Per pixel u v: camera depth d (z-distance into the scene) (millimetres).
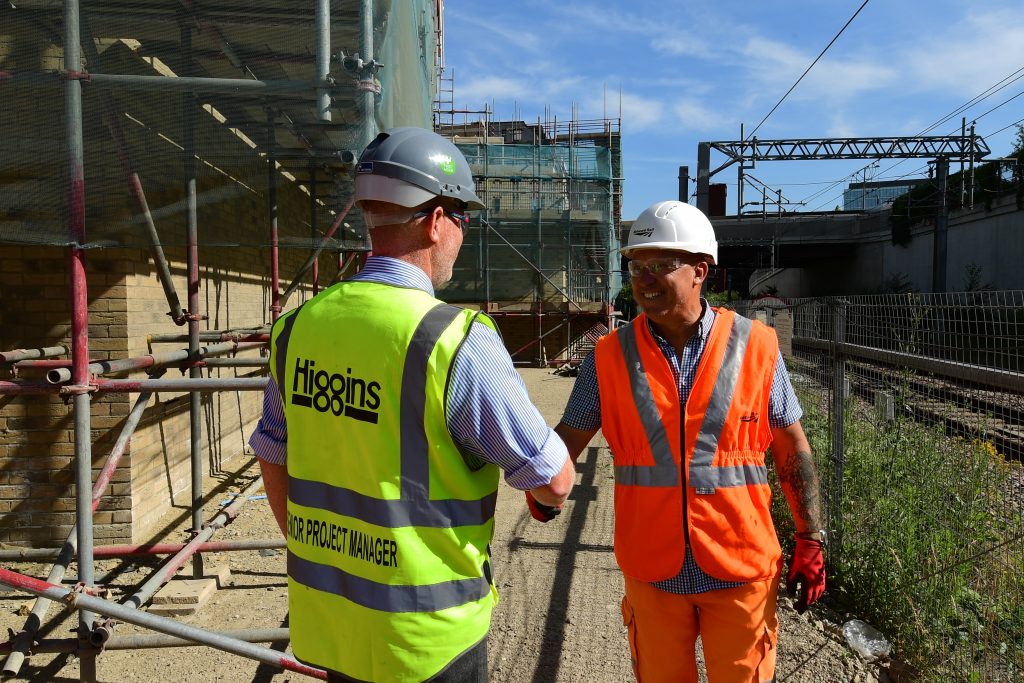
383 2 3768
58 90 3156
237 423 8047
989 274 25094
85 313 3082
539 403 13266
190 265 4719
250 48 3918
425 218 1788
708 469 2312
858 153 27656
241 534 5516
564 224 21156
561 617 4176
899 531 4020
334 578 1671
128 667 3627
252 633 3461
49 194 3109
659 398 2367
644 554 2357
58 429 5055
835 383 4582
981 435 3680
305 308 1821
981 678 3203
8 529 5055
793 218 33906
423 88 5770
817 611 4176
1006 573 3381
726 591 2303
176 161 3482
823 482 4703
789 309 5926
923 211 28547
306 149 3750
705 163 29656
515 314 20297
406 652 1606
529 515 6164
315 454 1719
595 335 20844
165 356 4211
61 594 2838
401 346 1624
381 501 1618
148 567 4910
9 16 3184
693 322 2439
